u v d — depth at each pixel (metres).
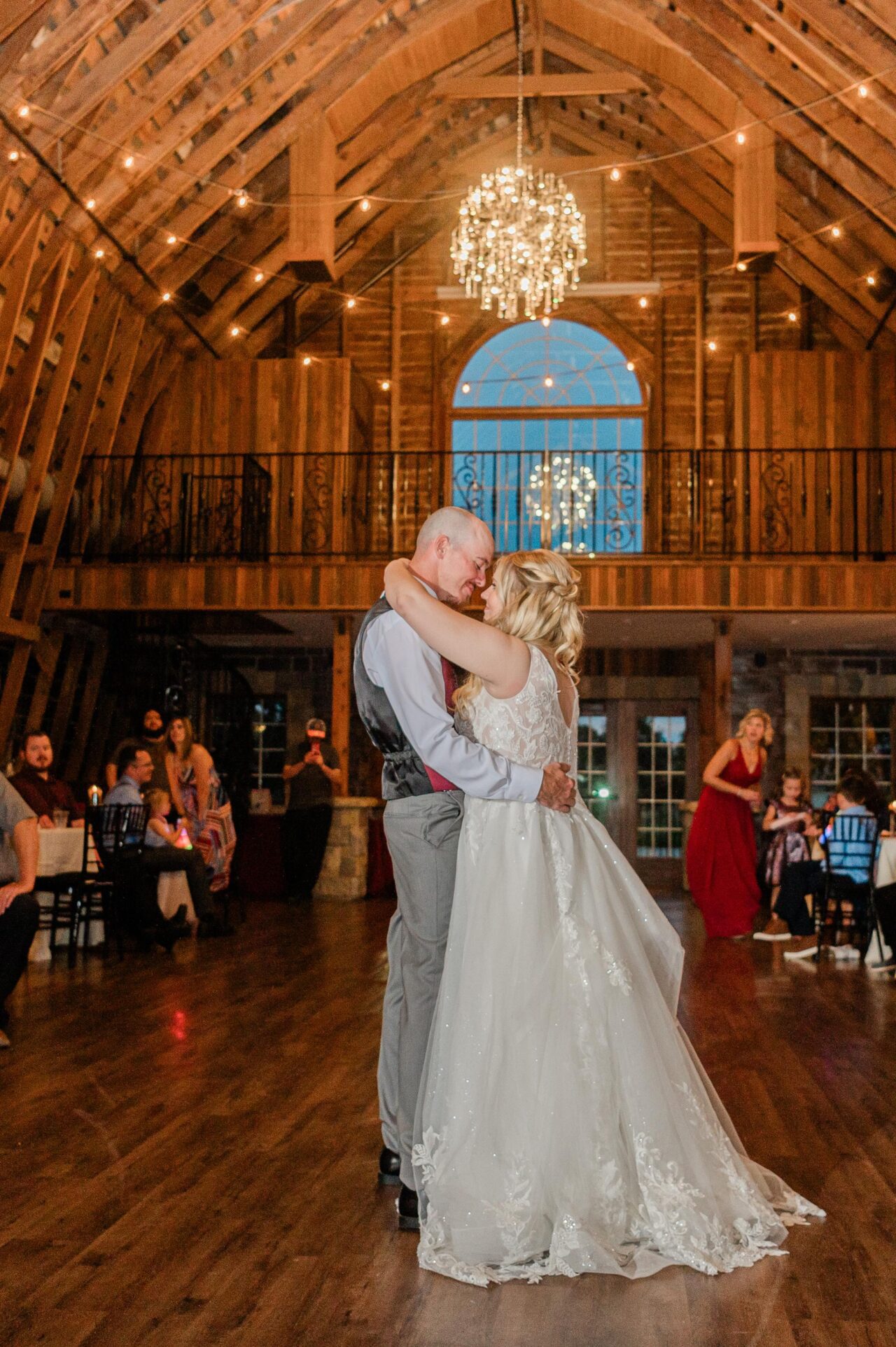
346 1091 3.85
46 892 7.08
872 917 7.02
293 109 10.39
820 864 8.02
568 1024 2.57
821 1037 4.85
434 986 2.76
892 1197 2.88
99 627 11.95
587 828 2.80
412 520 13.78
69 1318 2.18
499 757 2.65
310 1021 5.06
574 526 13.70
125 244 9.95
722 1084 4.03
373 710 2.81
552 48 11.76
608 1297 2.31
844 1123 3.54
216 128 9.72
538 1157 2.51
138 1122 3.49
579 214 10.69
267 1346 2.08
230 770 12.33
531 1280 2.37
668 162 13.11
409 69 10.70
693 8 9.64
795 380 12.23
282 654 14.28
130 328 11.19
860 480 12.10
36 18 7.33
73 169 8.64
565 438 13.87
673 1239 2.48
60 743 11.78
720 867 8.48
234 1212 2.74
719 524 13.45
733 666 13.98
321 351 14.18
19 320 9.09
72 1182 2.95
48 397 10.02
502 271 10.69
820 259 12.02
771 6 8.91
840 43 8.30
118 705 12.29
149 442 12.63
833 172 10.27
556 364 13.94
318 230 10.42
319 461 12.60
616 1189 2.51
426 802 2.79
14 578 10.10
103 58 8.09
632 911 2.81
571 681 2.88
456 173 14.00
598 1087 2.54
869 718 13.91
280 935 8.23
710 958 7.28
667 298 13.84
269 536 12.34
